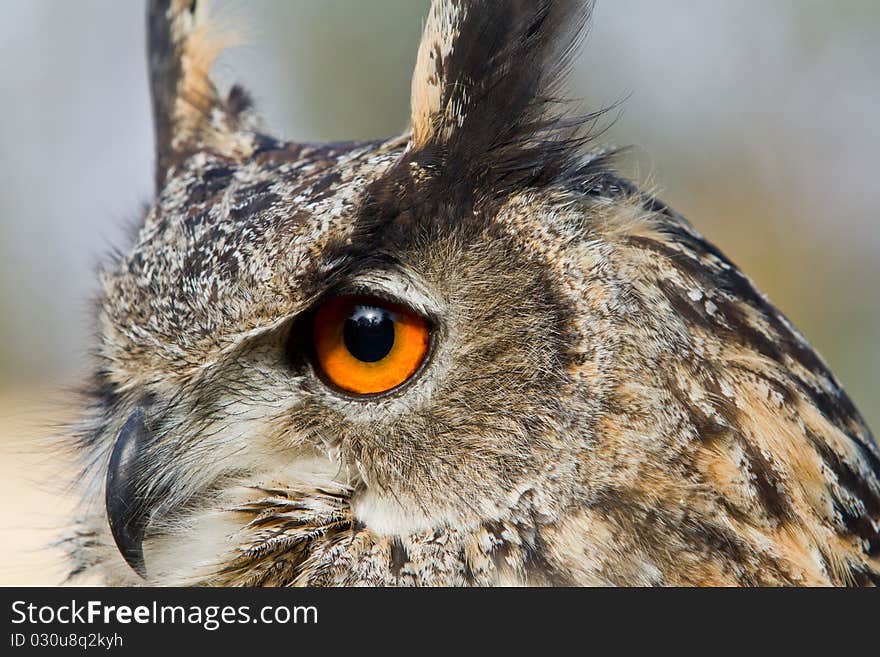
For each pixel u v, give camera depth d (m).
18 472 1.72
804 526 1.64
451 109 1.64
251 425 1.65
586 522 1.63
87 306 1.71
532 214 1.64
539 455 1.63
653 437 1.63
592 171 1.65
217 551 1.66
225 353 1.65
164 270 1.65
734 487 1.63
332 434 1.65
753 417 1.64
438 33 1.65
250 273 1.64
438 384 1.64
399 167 1.64
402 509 1.64
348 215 1.64
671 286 1.64
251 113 1.72
